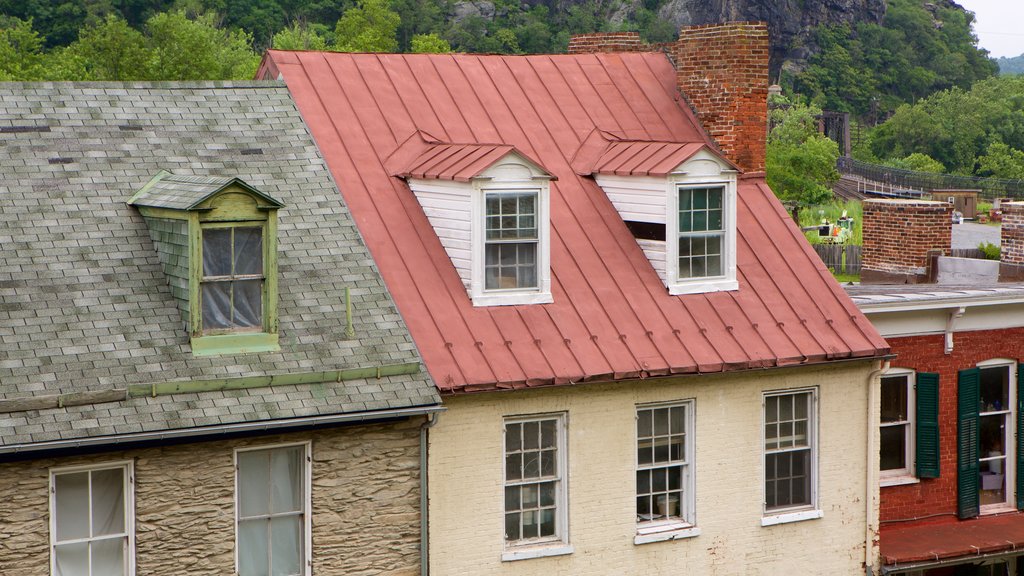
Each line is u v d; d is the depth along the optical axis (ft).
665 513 75.92
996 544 84.99
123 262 64.80
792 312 79.82
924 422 88.17
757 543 78.23
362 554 65.26
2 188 66.28
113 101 73.56
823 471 80.23
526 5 635.66
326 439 63.72
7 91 71.41
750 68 89.61
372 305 68.03
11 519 57.06
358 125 80.38
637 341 73.87
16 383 57.77
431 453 67.41
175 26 314.35
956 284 105.50
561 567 71.92
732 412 76.69
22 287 62.03
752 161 89.97
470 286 72.54
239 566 63.05
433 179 74.90
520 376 68.80
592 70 92.27
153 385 59.72
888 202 118.11
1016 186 430.61
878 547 82.43
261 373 62.44
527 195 73.67
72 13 459.32
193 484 60.90
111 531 60.08
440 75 86.43
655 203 78.74
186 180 66.08
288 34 457.68
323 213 71.92
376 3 517.96
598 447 72.64
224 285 63.31
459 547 68.64
